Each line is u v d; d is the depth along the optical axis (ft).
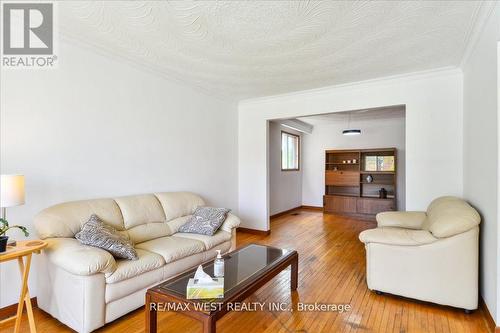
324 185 24.95
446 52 9.42
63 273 6.53
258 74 11.69
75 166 8.76
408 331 6.62
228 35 8.35
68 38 8.47
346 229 17.39
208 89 13.79
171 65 10.75
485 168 7.46
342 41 8.70
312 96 14.28
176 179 12.51
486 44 7.34
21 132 7.56
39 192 7.90
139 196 10.21
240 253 8.58
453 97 10.84
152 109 11.37
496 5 6.35
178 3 6.78
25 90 7.65
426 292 7.67
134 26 7.88
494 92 6.66
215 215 10.86
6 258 5.41
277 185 21.76
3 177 5.74
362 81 12.43
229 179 16.12
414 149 11.51
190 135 13.32
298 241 14.58
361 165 23.16
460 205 8.07
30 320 6.13
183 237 9.87
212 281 5.71
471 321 7.04
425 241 7.62
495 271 6.51
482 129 7.79
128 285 6.95
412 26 7.76
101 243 6.98
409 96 11.68
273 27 7.87
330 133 24.73
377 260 8.32
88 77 9.13
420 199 11.39
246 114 16.67
